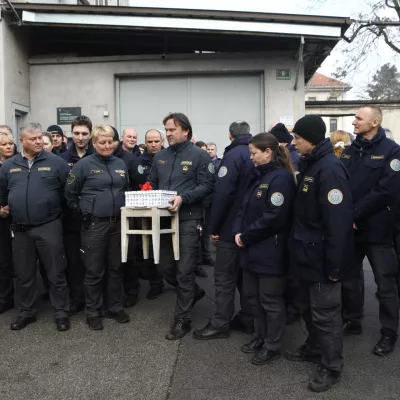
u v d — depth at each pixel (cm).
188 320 403
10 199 411
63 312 421
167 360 351
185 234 397
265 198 336
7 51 836
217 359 352
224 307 390
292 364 343
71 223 455
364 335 400
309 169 309
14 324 416
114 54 977
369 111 357
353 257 301
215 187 382
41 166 414
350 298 391
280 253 336
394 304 358
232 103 929
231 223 381
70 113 934
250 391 304
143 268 531
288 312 429
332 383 309
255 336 368
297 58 899
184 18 797
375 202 346
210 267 657
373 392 301
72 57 927
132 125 947
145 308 473
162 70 923
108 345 380
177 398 297
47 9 799
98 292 424
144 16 801
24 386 315
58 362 350
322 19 783
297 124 306
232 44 917
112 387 312
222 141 934
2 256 459
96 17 804
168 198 386
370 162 357
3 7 808
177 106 938
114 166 423
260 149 339
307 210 306
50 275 417
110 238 421
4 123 826
